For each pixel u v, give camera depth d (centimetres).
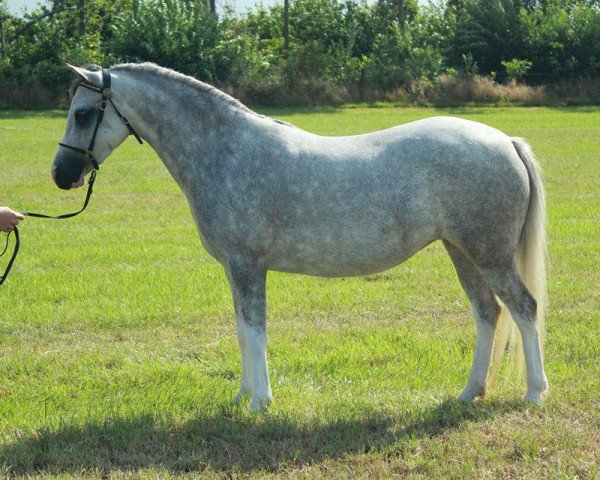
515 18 4262
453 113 3322
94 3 4797
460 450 454
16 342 698
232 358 637
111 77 512
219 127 511
